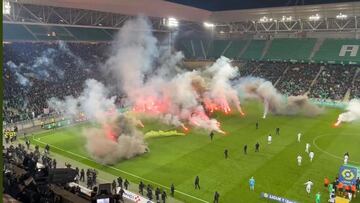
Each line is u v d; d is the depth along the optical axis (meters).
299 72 82.44
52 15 68.25
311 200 29.47
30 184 15.57
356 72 77.19
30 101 56.28
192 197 30.11
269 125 53.72
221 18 91.62
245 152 40.66
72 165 36.81
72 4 62.53
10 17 60.12
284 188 31.77
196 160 38.66
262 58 91.06
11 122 49.31
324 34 90.94
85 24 73.06
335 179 33.19
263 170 35.84
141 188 30.48
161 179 33.72
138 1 72.69
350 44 85.06
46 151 39.19
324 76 78.75
